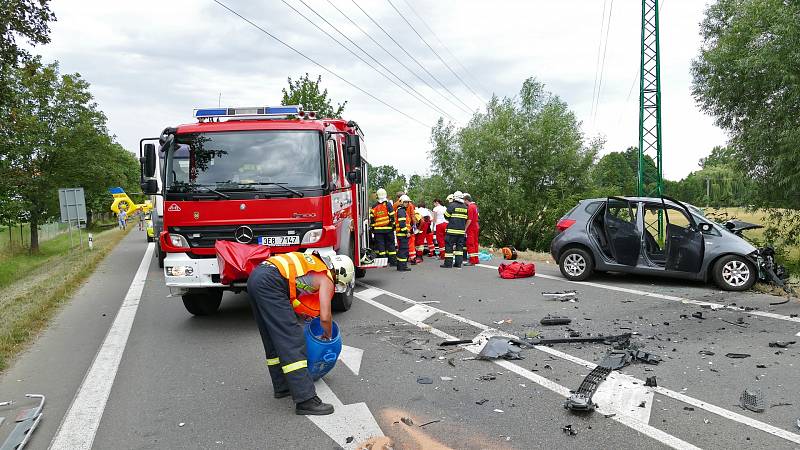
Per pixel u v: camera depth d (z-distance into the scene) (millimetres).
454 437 4180
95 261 17578
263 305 4789
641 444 4000
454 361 6074
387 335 7277
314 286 4957
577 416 4531
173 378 5746
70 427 4543
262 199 7605
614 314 8234
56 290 11109
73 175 37562
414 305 9234
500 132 32750
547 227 32812
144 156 7922
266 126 7918
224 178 7730
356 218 10945
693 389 5070
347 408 4801
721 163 21125
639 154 31547
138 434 4395
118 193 52719
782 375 5387
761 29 17250
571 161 32500
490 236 33812
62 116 36969
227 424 4543
